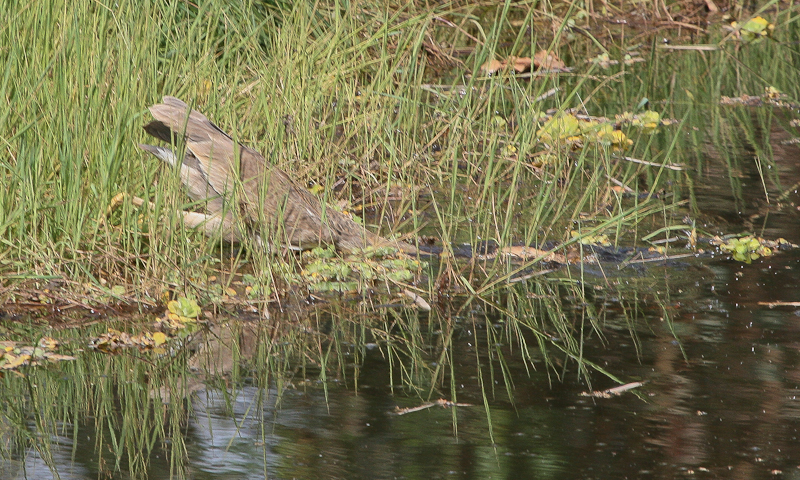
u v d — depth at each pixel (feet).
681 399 27.66
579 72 69.10
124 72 37.27
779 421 26.30
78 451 24.90
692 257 39.60
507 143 42.34
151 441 25.43
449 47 70.49
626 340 31.78
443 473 23.65
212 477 23.56
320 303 35.06
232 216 36.50
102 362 29.89
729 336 31.83
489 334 32.45
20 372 29.09
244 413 26.94
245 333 32.35
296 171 44.24
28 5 37.14
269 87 44.98
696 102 63.72
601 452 24.72
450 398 27.86
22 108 35.14
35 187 34.99
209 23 45.73
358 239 39.40
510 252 39.73
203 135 38.14
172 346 31.17
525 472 23.76
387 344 31.65
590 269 38.37
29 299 33.94
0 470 23.85
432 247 40.45
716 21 86.38
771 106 62.18
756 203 45.78
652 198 46.55
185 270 34.45
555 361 30.35
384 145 46.88
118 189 37.52
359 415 26.84
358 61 52.01
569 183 41.65
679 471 23.82
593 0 87.66
